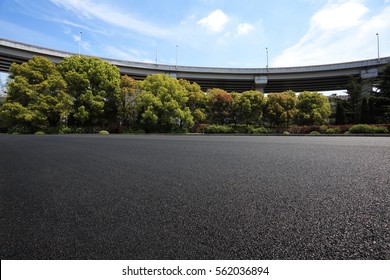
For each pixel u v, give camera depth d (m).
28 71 20.70
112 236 1.13
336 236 1.08
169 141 8.38
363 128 16.81
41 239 1.12
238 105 25.06
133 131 23.67
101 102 22.62
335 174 2.39
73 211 1.47
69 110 21.20
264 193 1.76
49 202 1.66
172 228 1.20
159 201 1.63
